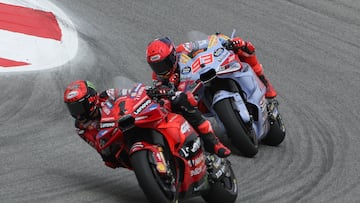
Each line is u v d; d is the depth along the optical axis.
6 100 31.77
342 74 39.31
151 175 19.66
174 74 25.16
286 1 48.19
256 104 27.95
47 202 21.83
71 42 38.94
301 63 40.12
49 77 34.66
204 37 28.05
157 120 20.50
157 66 24.39
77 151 27.52
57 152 27.19
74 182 23.91
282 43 42.22
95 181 24.25
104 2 45.91
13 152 26.73
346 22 45.75
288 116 33.75
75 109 20.86
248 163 27.67
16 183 23.48
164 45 24.38
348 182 26.69
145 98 20.50
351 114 34.62
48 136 28.81
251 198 24.08
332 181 26.66
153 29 42.50
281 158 28.77
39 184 23.45
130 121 19.66
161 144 20.53
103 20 43.00
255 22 44.59
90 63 37.00
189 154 21.17
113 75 36.28
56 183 23.64
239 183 25.45
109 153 21.33
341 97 36.59
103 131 20.17
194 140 21.44
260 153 29.11
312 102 35.69
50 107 31.83
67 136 29.05
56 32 39.53
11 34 37.91
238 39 28.17
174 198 20.38
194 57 26.19
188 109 21.81
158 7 45.84
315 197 24.89
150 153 20.05
